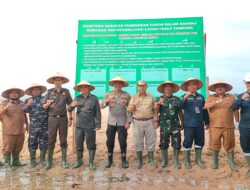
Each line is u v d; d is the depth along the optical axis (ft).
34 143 16.51
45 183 13.56
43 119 16.52
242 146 14.25
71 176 14.58
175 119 15.42
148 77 17.90
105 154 17.97
